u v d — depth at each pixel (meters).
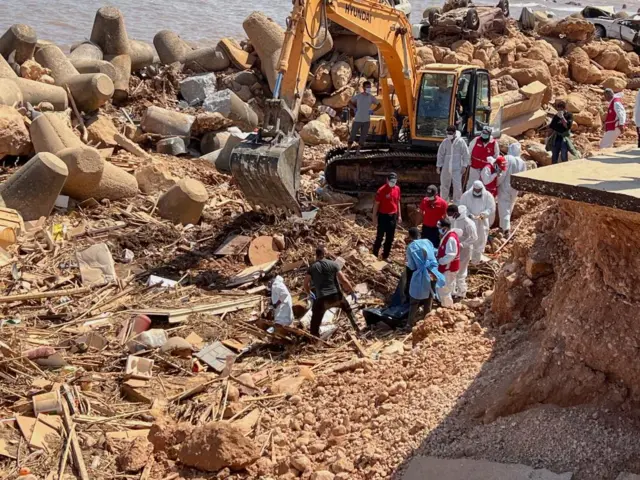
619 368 6.64
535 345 8.14
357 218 15.98
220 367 10.86
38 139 16.97
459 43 25.98
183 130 20.42
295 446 8.51
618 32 31.12
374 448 7.74
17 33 19.86
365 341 11.54
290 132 13.29
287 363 11.02
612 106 18.41
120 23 22.50
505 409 7.23
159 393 10.08
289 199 13.21
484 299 10.64
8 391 9.76
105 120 19.55
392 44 15.77
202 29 44.91
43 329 11.65
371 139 17.22
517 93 22.77
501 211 14.88
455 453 7.10
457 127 16.41
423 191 16.59
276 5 53.59
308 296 11.98
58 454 8.72
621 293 6.65
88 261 13.52
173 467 8.39
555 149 18.23
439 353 9.30
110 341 11.34
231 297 12.91
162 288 13.12
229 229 15.24
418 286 11.47
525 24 29.22
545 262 9.34
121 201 16.52
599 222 6.58
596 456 6.37
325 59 24.08
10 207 15.02
